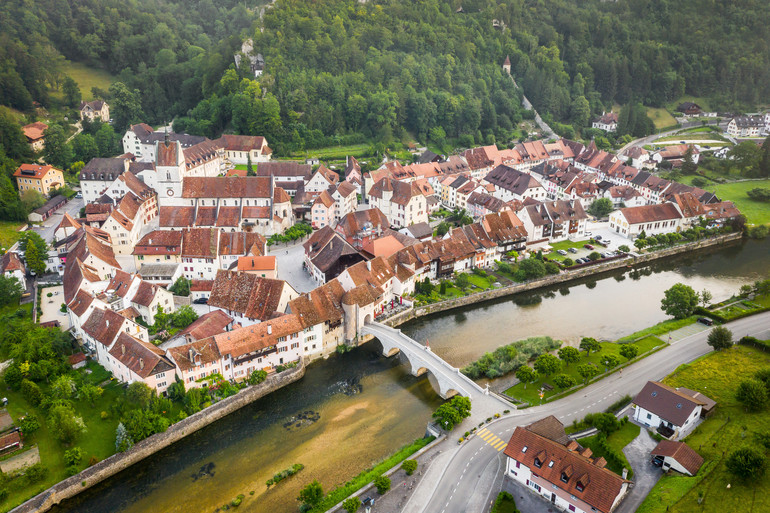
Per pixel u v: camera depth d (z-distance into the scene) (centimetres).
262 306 16438
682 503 10712
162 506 11669
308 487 11325
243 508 11562
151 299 16688
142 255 19462
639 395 13288
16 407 13600
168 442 13238
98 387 14025
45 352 14588
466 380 14688
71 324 16525
